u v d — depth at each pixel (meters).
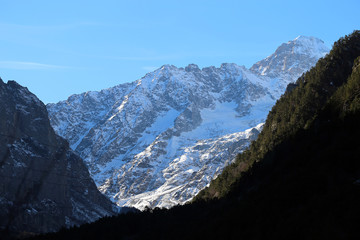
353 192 171.12
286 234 167.50
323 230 155.12
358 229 149.50
